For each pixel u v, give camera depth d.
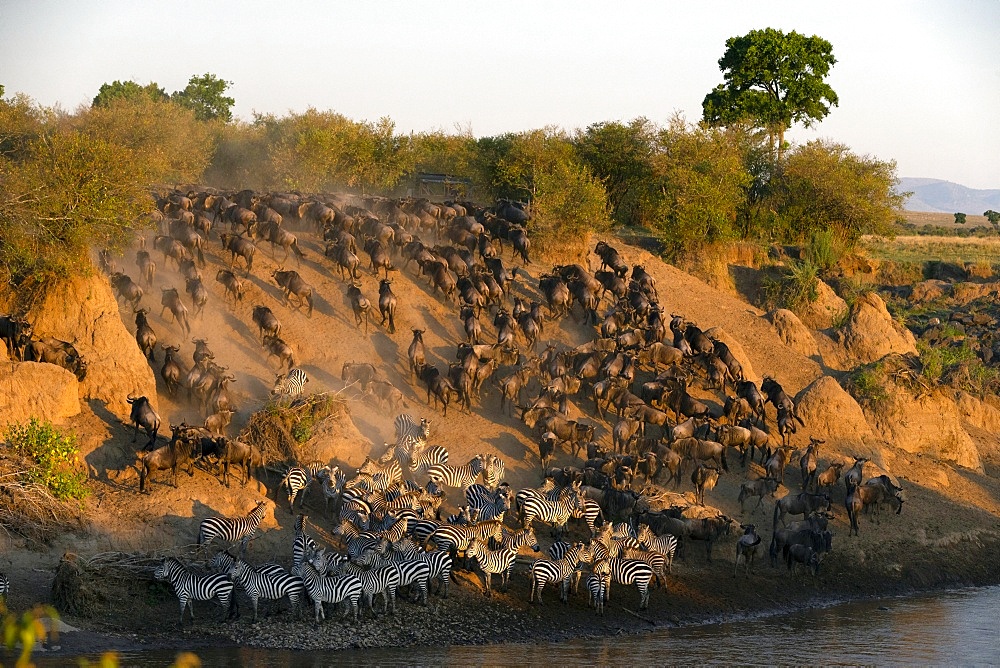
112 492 109.06
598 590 105.81
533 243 199.00
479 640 95.81
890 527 136.62
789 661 93.19
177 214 176.12
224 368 135.25
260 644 89.75
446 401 142.75
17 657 81.31
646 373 159.75
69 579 90.94
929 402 162.88
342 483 114.44
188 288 153.00
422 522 106.81
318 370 149.75
